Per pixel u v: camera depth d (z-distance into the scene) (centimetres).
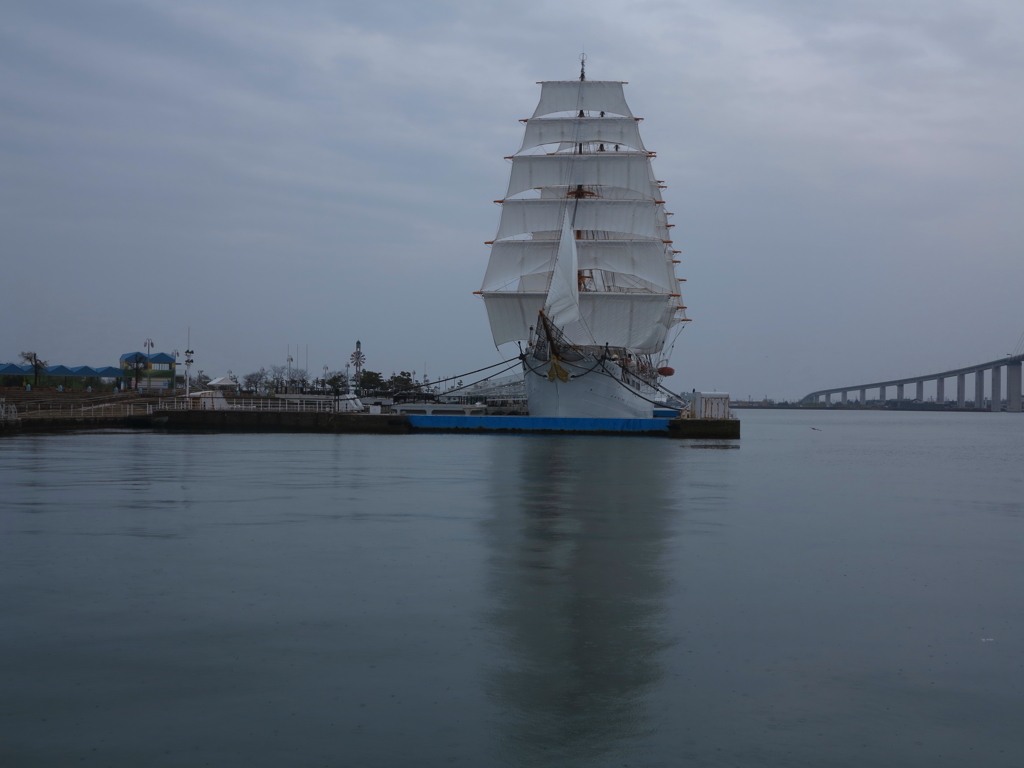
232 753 1200
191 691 1407
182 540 2641
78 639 1655
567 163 12719
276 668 1511
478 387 12638
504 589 2067
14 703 1356
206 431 10156
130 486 4059
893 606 1972
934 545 2778
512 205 12638
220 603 1911
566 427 10162
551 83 12900
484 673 1500
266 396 14125
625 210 12469
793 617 1866
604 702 1384
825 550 2647
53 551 2455
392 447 7456
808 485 4738
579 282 12331
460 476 4772
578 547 2608
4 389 13825
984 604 1998
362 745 1227
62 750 1205
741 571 2311
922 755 1220
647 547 2630
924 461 7438
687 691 1431
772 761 1196
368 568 2269
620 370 10756
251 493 3831
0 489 3903
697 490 4275
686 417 10356
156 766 1163
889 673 1527
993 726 1314
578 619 1825
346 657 1570
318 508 3372
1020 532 3078
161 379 17612
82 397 12731
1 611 1836
